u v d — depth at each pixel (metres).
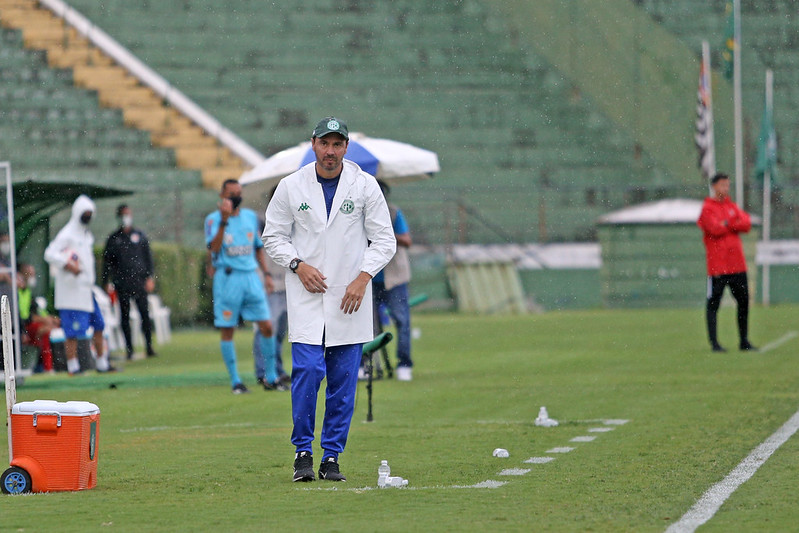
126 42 119.50
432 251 96.88
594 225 109.69
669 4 127.62
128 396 41.19
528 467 24.58
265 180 46.62
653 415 33.69
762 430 29.95
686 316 85.69
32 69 107.19
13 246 44.09
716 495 20.88
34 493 21.56
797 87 124.75
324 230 22.58
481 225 108.25
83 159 101.81
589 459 25.64
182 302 79.19
